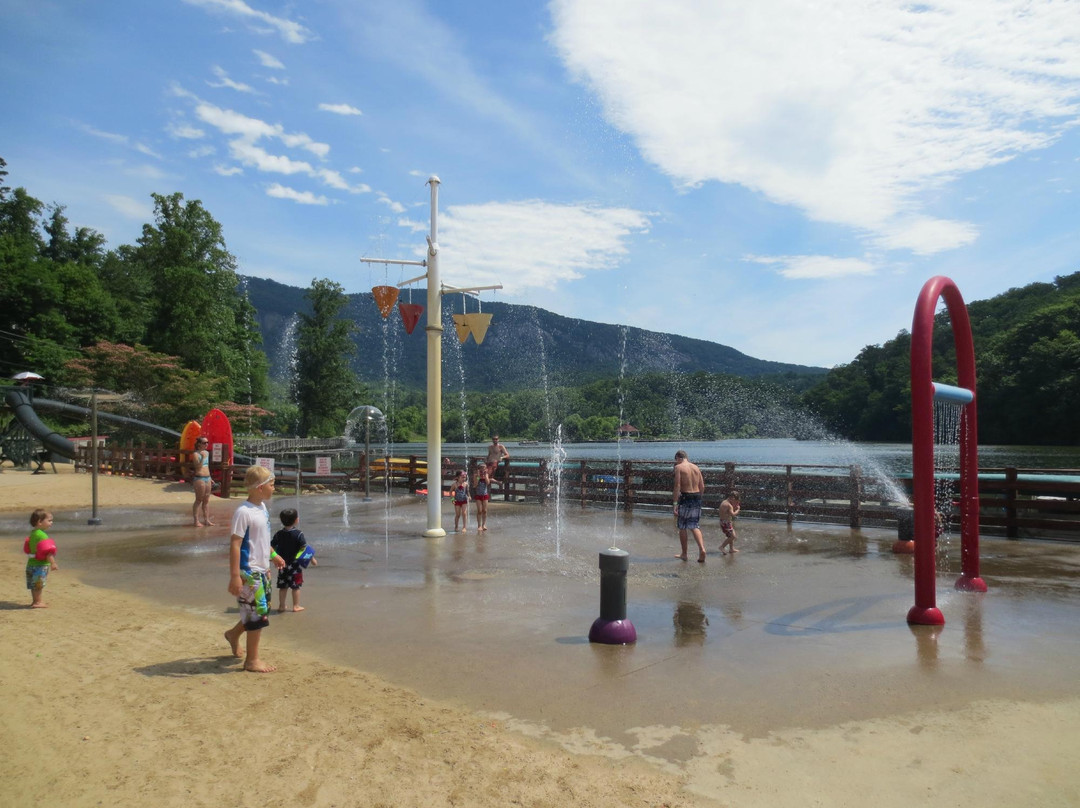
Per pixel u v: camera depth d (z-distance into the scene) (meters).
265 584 5.64
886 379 78.31
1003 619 7.08
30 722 4.49
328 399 70.94
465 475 13.70
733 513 11.09
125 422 33.84
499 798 3.58
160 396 40.03
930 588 6.91
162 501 19.97
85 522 15.23
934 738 4.30
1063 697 4.96
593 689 5.16
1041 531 12.80
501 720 4.60
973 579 8.41
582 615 7.34
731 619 7.15
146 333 53.19
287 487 25.78
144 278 59.91
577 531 13.60
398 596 8.23
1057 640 6.35
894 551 11.08
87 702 4.85
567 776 3.82
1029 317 73.50
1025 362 68.00
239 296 59.56
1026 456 54.12
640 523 14.68
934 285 7.57
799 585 8.77
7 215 62.78
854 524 13.69
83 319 50.91
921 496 6.98
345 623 7.05
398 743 4.22
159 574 9.69
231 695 5.01
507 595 8.27
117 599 8.23
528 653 6.04
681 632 6.67
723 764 3.98
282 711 4.71
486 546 11.88
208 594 8.48
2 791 3.61
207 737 4.29
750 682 5.29
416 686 5.25
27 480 24.64
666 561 10.44
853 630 6.72
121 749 4.11
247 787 3.67
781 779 3.80
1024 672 5.48
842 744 4.23
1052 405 65.81
